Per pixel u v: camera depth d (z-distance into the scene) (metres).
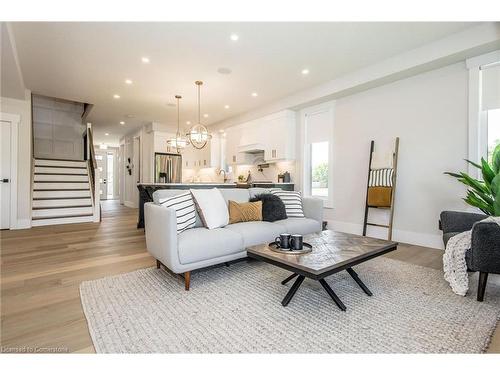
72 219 5.52
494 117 3.04
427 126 3.55
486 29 2.81
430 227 3.54
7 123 4.70
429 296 2.04
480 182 2.79
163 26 2.86
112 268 2.68
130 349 1.41
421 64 3.32
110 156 12.67
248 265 2.78
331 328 1.60
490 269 1.88
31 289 2.16
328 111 4.85
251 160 6.61
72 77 4.25
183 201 2.60
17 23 2.78
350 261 1.79
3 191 4.68
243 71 4.03
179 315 1.75
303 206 3.57
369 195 4.07
